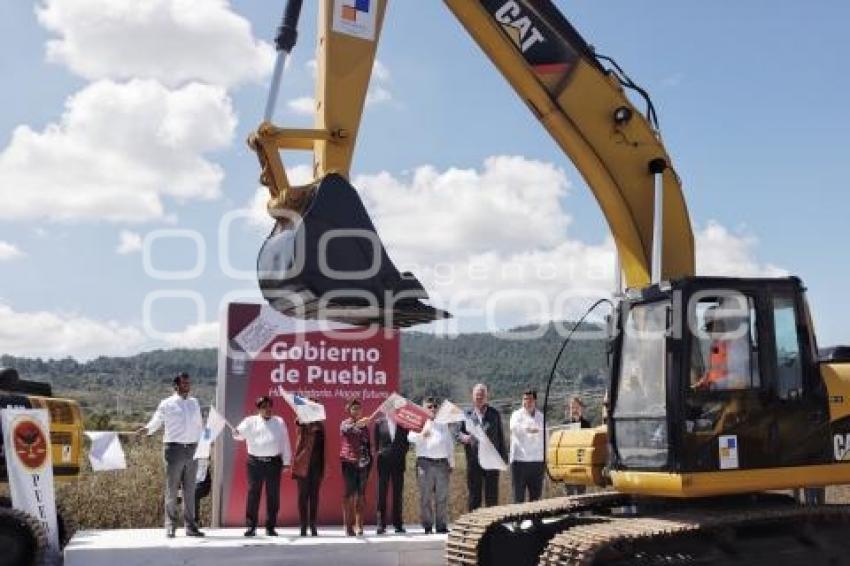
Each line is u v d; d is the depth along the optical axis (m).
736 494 8.28
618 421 8.31
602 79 8.62
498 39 8.46
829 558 8.31
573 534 7.73
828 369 8.28
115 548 10.45
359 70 7.39
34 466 10.40
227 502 12.91
